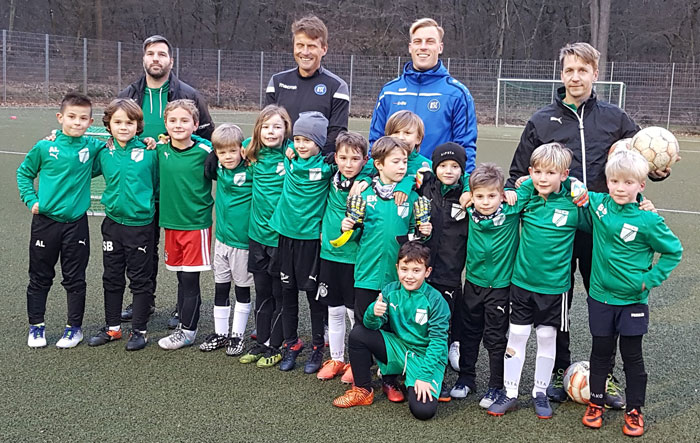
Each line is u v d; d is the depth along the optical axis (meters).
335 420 3.36
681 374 3.94
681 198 9.95
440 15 33.94
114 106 4.11
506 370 3.54
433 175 3.78
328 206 3.86
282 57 26.70
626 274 3.21
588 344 4.45
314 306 4.02
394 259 3.67
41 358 4.03
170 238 4.27
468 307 3.66
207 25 37.22
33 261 4.15
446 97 4.26
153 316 4.85
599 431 3.31
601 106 3.66
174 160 4.15
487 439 3.20
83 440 3.08
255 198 4.01
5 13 33.59
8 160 11.45
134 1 33.34
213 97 26.55
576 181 3.38
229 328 4.72
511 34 34.81
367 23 33.25
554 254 3.40
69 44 24.62
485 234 3.49
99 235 6.89
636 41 32.44
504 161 13.46
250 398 3.58
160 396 3.57
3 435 3.11
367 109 25.58
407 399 3.64
